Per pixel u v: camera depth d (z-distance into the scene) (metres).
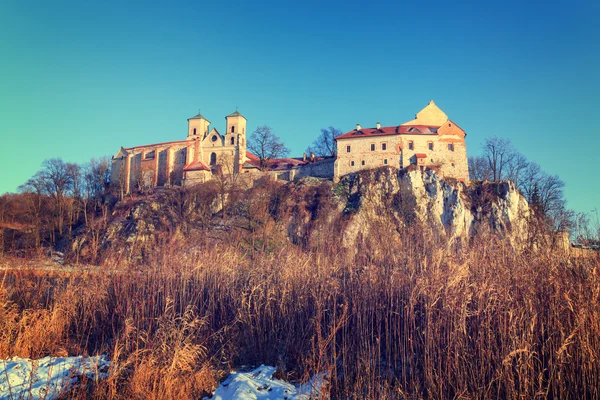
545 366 15.17
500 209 68.81
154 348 17.45
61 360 17.44
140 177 94.56
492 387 14.55
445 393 15.03
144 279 24.58
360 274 21.19
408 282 19.25
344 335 18.28
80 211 84.56
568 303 15.02
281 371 17.30
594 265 16.73
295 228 69.06
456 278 16.58
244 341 19.47
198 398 15.41
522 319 15.41
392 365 16.94
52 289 26.14
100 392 14.56
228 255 28.17
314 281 21.47
